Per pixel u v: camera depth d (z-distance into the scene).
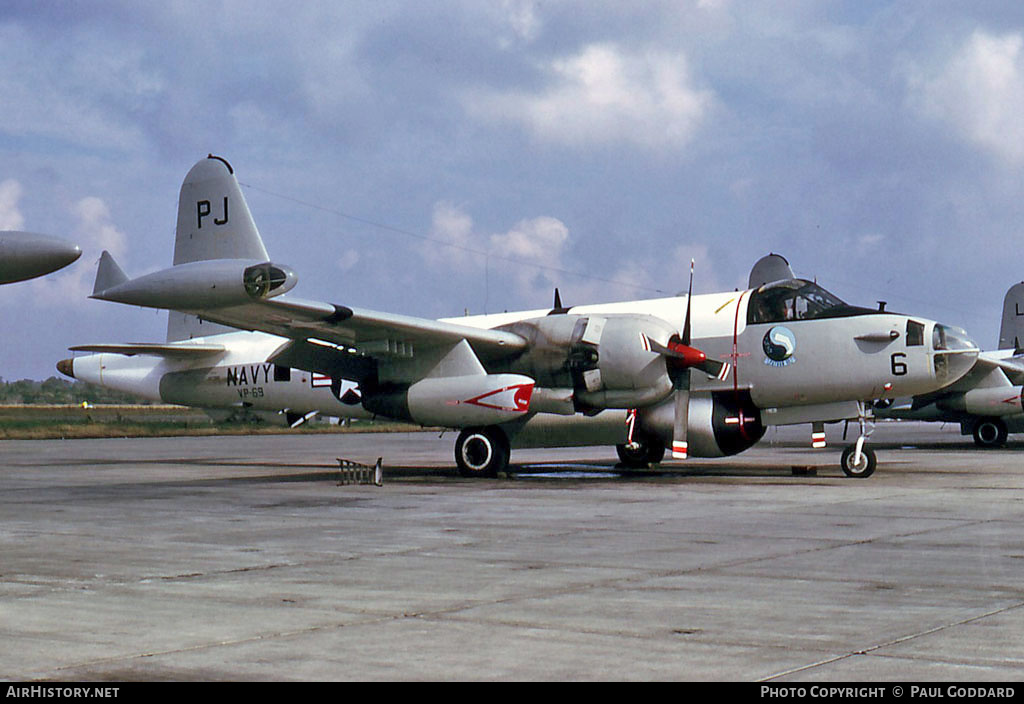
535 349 19.31
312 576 8.80
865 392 18.77
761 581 8.39
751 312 19.55
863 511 13.41
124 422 59.81
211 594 8.01
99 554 10.13
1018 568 8.96
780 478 19.34
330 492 17.09
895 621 6.89
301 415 24.36
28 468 24.67
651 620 6.97
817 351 18.92
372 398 19.89
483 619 7.04
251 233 20.98
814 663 5.84
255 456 30.91
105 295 15.67
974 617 7.00
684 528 11.83
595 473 21.16
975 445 33.62
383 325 18.27
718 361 19.39
